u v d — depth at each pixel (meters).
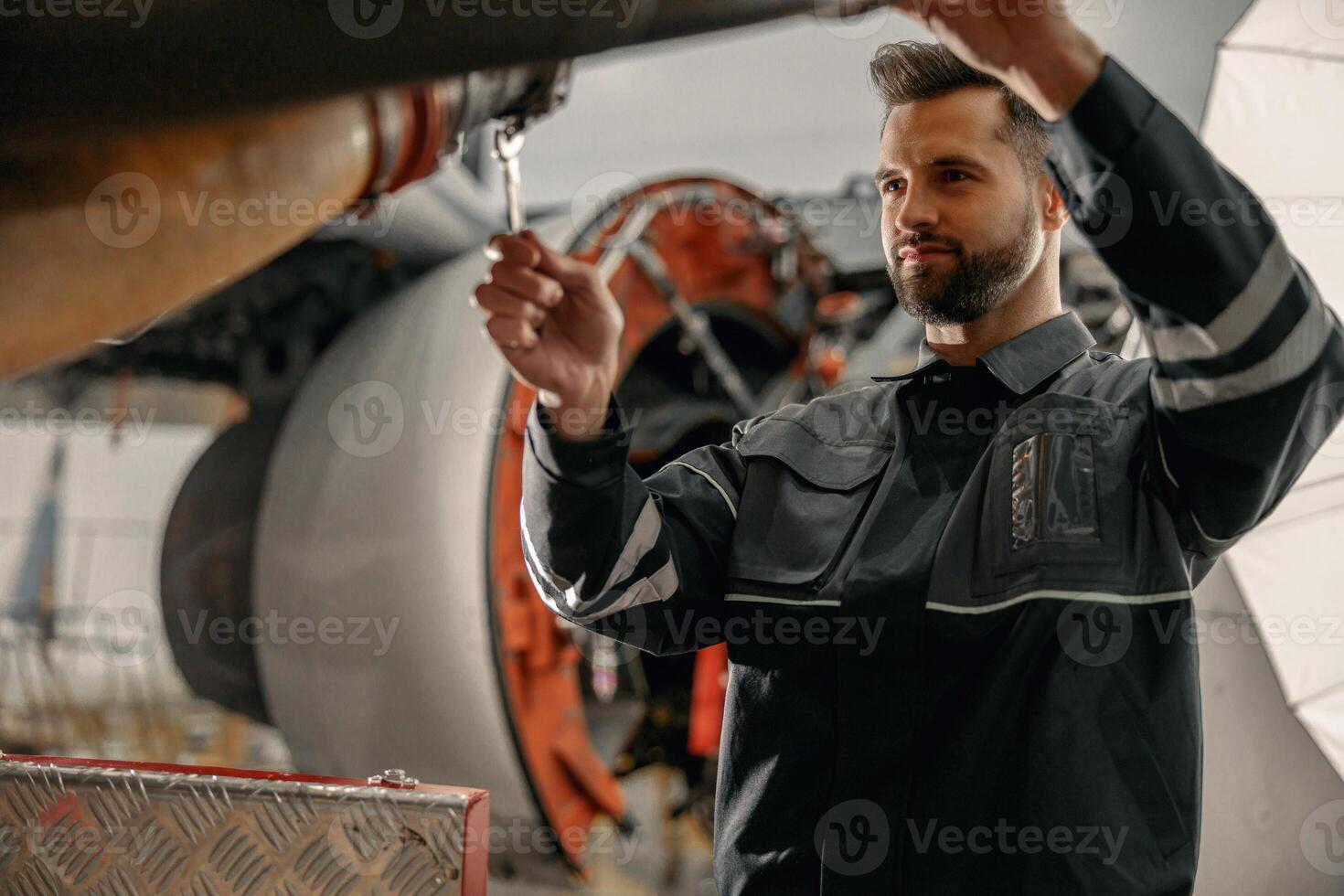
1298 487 2.98
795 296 4.92
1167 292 1.09
